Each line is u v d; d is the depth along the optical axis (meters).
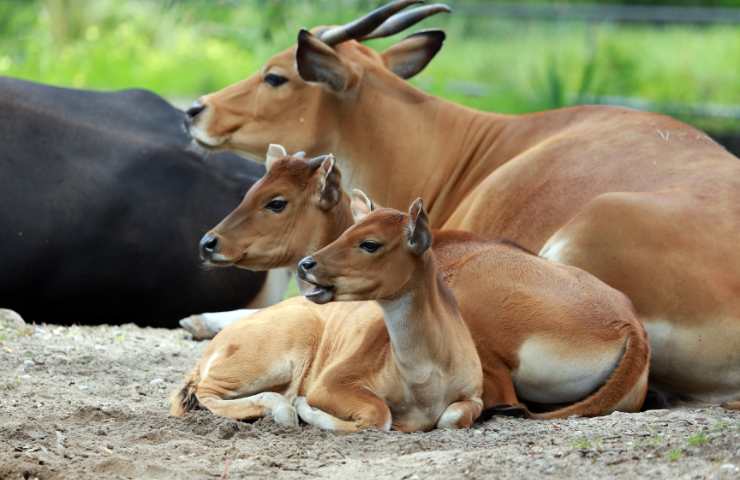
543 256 11.90
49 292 15.08
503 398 10.61
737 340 11.23
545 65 33.34
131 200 15.34
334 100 13.75
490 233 13.05
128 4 39.38
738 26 40.38
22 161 14.99
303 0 28.44
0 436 9.65
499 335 10.68
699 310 11.27
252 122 13.78
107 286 15.30
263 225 11.10
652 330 11.38
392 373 10.16
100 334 14.60
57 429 9.92
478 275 10.91
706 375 11.41
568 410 10.52
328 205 11.14
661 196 11.73
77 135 15.41
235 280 15.93
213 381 10.52
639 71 34.28
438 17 35.12
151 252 15.42
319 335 10.79
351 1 28.59
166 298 15.66
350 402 10.08
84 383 11.86
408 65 14.70
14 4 38.00
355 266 9.80
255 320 10.80
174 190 15.63
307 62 13.36
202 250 11.09
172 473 8.85
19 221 14.80
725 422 9.72
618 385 10.54
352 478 8.73
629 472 8.41
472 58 36.03
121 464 8.98
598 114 13.61
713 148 12.80
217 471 8.97
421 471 8.71
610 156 12.78
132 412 10.45
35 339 13.75
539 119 13.94
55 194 14.99
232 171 16.22
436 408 10.23
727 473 8.18
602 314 10.69
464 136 14.07
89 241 15.11
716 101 32.50
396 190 13.94
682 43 38.22
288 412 10.19
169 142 15.91
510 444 9.43
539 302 10.71
